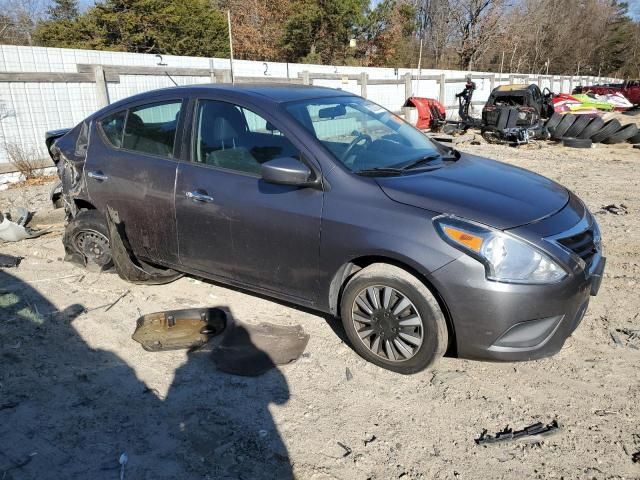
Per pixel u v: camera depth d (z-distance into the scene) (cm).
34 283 461
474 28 4203
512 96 1507
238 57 2998
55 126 934
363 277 322
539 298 285
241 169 367
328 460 261
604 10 6556
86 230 462
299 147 344
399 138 407
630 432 277
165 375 331
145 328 384
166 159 402
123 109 437
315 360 344
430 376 327
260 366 337
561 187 379
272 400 306
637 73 6969
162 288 453
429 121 1595
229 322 393
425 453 265
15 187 852
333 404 302
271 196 348
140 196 413
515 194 331
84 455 264
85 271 485
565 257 293
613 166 1049
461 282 288
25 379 326
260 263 363
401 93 1828
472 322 292
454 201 308
